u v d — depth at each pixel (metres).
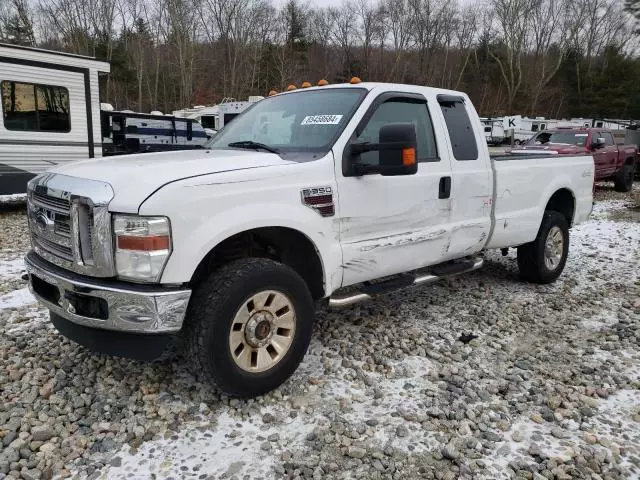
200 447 2.97
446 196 4.54
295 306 3.50
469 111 4.98
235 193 3.17
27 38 47.97
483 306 5.30
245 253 3.70
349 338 4.41
